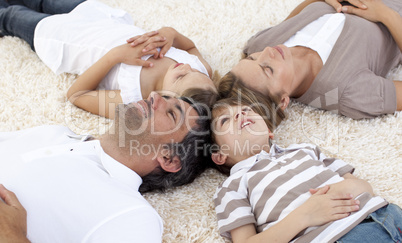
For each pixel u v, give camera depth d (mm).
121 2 1862
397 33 1468
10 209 881
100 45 1496
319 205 1030
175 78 1399
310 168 1155
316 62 1479
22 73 1550
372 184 1238
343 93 1403
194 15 1780
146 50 1430
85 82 1447
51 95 1491
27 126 1395
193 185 1291
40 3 1762
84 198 958
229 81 1432
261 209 1113
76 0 1700
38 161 1020
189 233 1129
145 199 1102
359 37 1457
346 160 1318
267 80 1398
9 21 1649
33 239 933
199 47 1689
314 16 1570
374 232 971
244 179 1183
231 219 1099
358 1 1547
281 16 1781
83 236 919
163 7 1829
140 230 941
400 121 1406
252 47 1615
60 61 1525
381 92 1388
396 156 1314
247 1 1816
